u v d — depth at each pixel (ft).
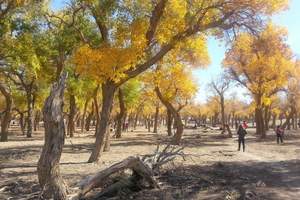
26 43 111.96
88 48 74.59
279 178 61.21
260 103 174.29
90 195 47.44
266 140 165.89
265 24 79.71
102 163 78.02
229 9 76.74
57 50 114.42
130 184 49.78
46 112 45.09
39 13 109.19
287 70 171.63
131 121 403.13
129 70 79.36
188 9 79.30
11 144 133.28
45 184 44.34
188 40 85.05
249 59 177.47
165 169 64.64
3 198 47.26
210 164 76.74
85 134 216.33
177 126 132.05
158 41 82.17
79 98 187.42
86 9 88.58
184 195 48.67
